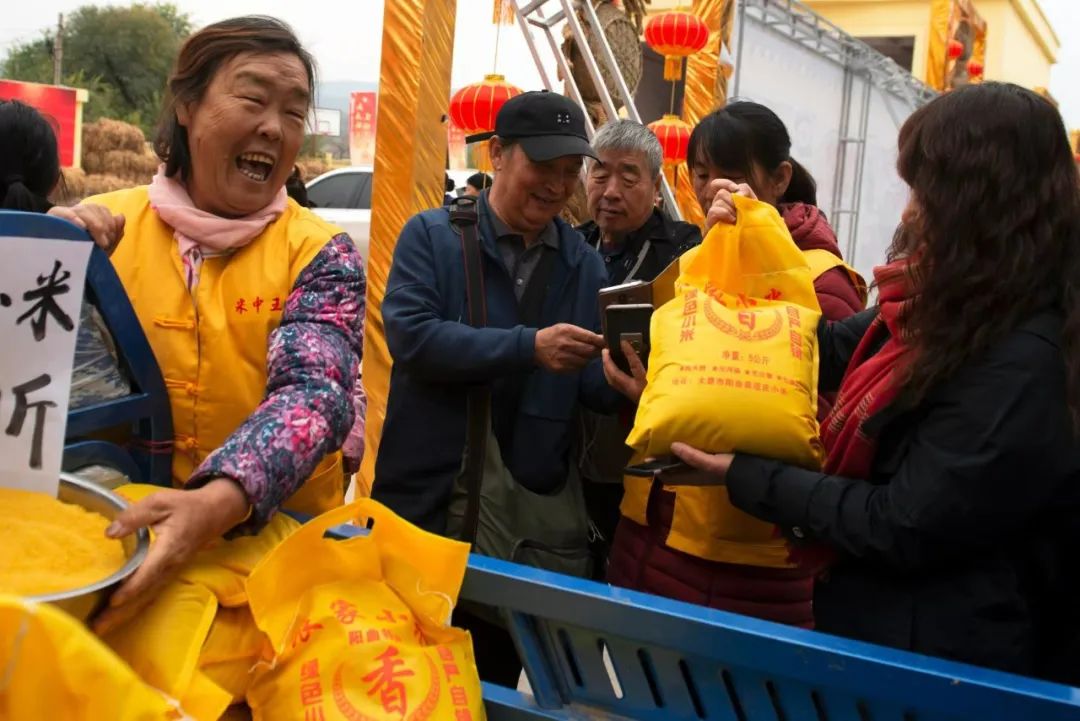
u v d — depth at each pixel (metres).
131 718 0.80
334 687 1.00
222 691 0.98
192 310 1.31
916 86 10.17
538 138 1.86
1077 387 1.10
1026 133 1.16
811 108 7.71
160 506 0.99
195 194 1.34
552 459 1.88
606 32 4.92
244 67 1.25
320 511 1.43
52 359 1.02
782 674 1.04
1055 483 1.12
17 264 0.99
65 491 1.08
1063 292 1.15
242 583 1.10
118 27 25.91
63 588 0.91
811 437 1.38
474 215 1.96
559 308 1.97
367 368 3.46
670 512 1.88
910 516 1.16
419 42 3.39
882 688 1.00
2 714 0.79
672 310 1.51
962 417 1.14
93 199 1.39
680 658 1.12
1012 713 0.95
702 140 2.13
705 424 1.37
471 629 1.86
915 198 1.22
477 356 1.75
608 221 2.62
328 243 1.34
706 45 5.63
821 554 1.32
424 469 1.85
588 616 1.13
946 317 1.16
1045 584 1.24
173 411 1.32
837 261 2.00
